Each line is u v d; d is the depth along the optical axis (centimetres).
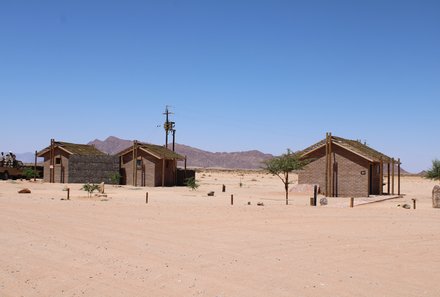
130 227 2038
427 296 1129
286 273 1311
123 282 1205
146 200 3177
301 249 1630
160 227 2048
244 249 1619
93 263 1396
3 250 1551
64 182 6075
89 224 2102
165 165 5862
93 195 3812
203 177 10575
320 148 4688
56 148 6162
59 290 1135
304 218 2359
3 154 6794
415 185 7856
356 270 1359
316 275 1296
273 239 1805
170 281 1217
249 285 1190
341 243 1739
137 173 5778
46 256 1477
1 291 1120
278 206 2945
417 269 1379
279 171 3569
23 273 1277
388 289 1178
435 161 4931
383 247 1673
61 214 2408
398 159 4931
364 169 4406
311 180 4725
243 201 3597
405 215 2511
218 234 1900
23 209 2586
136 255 1506
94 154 6284
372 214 2538
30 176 6506
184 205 2933
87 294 1107
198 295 1104
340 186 4503
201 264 1399
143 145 5759
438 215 2527
